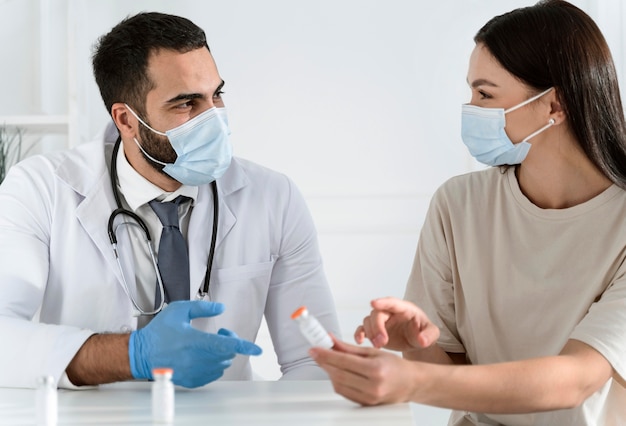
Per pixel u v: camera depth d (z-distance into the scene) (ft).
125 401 4.71
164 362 4.86
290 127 10.48
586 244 5.69
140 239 6.31
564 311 5.69
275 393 4.85
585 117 5.61
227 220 6.48
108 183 6.39
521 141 5.77
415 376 4.39
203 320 6.29
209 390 4.97
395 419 4.13
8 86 10.61
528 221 5.89
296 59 10.50
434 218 6.29
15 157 10.42
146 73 6.10
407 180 10.44
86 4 10.48
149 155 6.19
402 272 10.43
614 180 5.67
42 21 10.57
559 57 5.60
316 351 4.29
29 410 4.52
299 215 6.82
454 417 6.23
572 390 4.86
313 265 6.79
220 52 10.53
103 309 6.22
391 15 10.44
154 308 6.23
